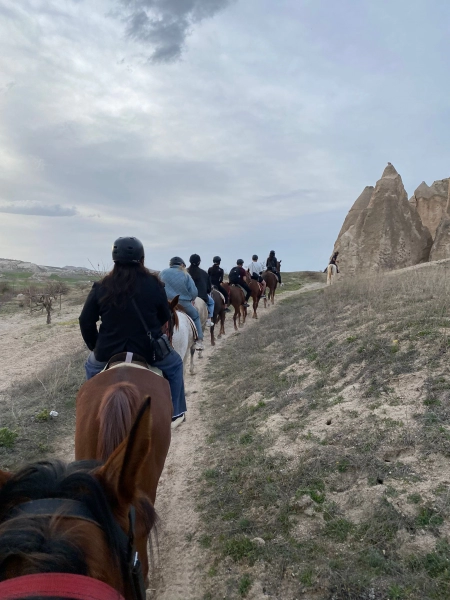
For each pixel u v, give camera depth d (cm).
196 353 1266
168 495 520
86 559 139
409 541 359
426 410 535
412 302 998
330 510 412
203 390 921
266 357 998
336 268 2456
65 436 708
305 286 3303
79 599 123
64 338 1784
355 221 3656
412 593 316
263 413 679
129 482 181
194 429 711
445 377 596
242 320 1831
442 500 387
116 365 354
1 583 122
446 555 339
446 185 3712
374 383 640
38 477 165
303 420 605
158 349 383
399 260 3164
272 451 541
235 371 981
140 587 173
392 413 546
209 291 1180
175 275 745
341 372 717
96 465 205
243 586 357
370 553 353
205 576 383
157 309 393
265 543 395
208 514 463
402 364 668
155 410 313
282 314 1588
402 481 425
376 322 883
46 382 1002
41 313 2647
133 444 179
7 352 1633
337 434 533
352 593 324
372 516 391
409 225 3238
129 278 375
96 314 385
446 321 784
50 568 126
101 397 310
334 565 351
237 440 608
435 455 452
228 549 399
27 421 754
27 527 136
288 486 460
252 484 487
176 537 443
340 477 456
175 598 368
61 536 138
